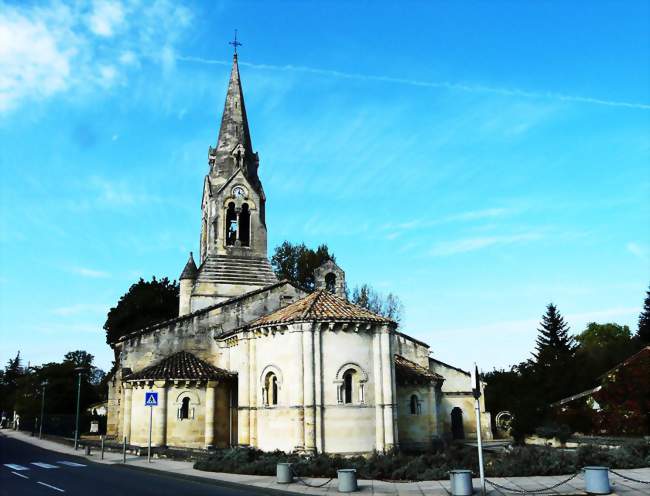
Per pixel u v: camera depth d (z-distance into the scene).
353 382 34.22
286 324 34.38
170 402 40.19
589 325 108.62
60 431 74.25
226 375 41.78
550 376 74.44
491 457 28.36
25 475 29.22
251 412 36.34
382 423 34.00
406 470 25.31
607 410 43.31
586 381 74.38
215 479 25.78
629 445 29.33
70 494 22.28
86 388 92.00
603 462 26.91
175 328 45.19
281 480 24.38
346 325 34.19
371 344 35.12
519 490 21.11
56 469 32.28
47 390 87.19
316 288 42.78
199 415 40.75
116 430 47.66
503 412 61.19
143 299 84.81
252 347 37.28
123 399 43.38
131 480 26.84
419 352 48.16
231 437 41.44
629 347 81.94
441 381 43.81
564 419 46.75
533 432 47.00
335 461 26.84
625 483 22.78
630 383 42.28
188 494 22.14
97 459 37.25
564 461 26.17
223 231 53.09
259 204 54.78
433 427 41.41
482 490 20.12
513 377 76.62
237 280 51.91
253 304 47.47
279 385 34.47
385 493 21.44
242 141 56.75
